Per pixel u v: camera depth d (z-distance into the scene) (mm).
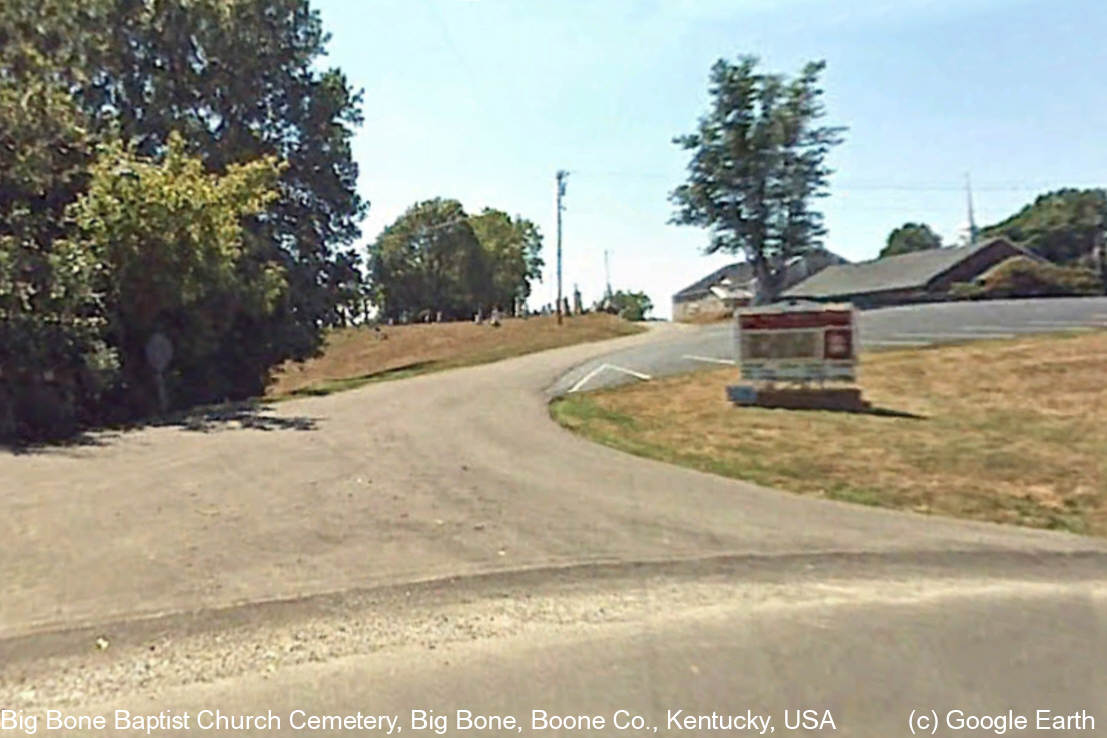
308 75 35344
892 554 7410
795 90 57062
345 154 36438
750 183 57875
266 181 26656
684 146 59406
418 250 93438
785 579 6656
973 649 5125
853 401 17156
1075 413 15117
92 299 19297
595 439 14352
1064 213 67312
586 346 40781
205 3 30844
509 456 12641
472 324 61125
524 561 7102
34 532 7879
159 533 7875
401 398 22281
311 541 7641
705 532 8172
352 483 10438
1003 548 7637
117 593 6133
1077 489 9875
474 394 22438
